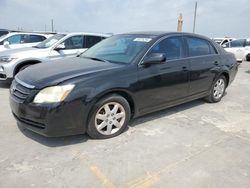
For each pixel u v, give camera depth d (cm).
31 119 302
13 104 320
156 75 378
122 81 337
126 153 309
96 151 312
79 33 728
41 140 334
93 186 246
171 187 248
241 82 800
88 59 402
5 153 299
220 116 455
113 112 343
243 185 254
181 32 450
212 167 284
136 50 382
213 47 511
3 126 374
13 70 621
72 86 299
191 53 450
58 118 294
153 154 309
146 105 379
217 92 533
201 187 250
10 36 1002
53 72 328
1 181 248
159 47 395
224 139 358
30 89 304
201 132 379
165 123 409
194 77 449
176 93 423
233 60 560
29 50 657
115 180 257
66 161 288
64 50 693
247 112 484
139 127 388
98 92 313
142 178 261
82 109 306
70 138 341
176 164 288
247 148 332
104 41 474
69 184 248
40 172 265
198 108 497
